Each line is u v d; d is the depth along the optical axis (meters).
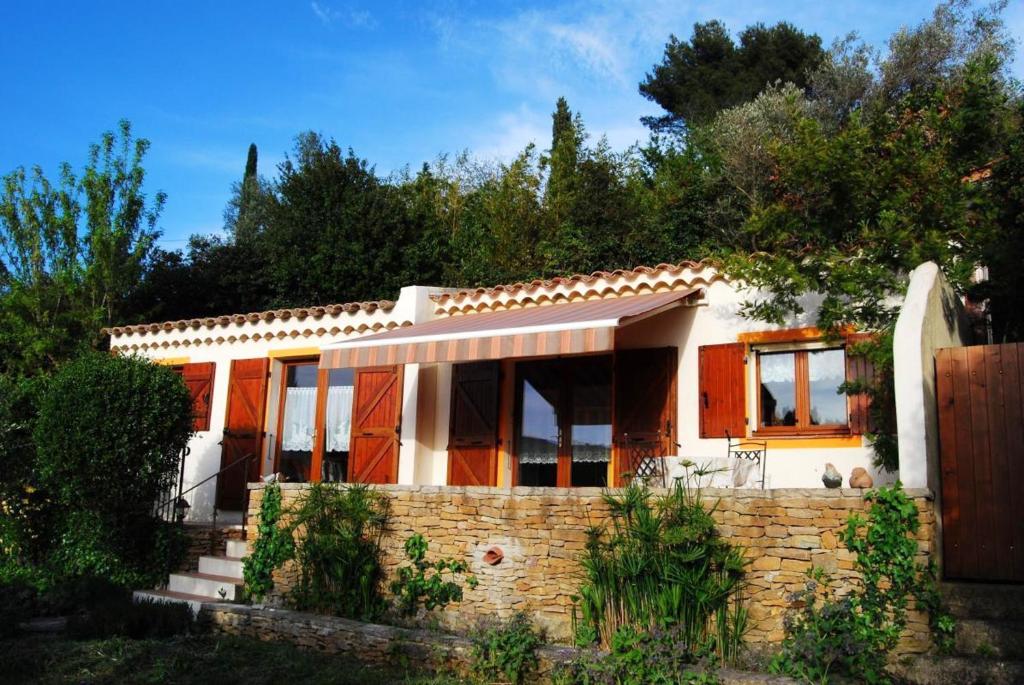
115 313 29.70
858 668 9.46
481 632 11.82
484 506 13.12
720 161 35.53
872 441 13.91
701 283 16.48
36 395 19.11
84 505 17.28
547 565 12.36
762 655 10.41
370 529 14.23
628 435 16.75
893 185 14.07
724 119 36.84
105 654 12.87
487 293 19.36
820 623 9.87
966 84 14.99
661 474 14.44
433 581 13.33
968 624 9.45
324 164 35.91
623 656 10.25
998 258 13.38
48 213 28.45
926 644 9.57
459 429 19.03
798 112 15.44
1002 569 10.05
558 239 32.34
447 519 13.49
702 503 11.19
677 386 16.44
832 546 10.31
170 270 35.47
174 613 14.76
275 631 13.91
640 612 10.97
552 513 12.45
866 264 13.38
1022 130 14.52
